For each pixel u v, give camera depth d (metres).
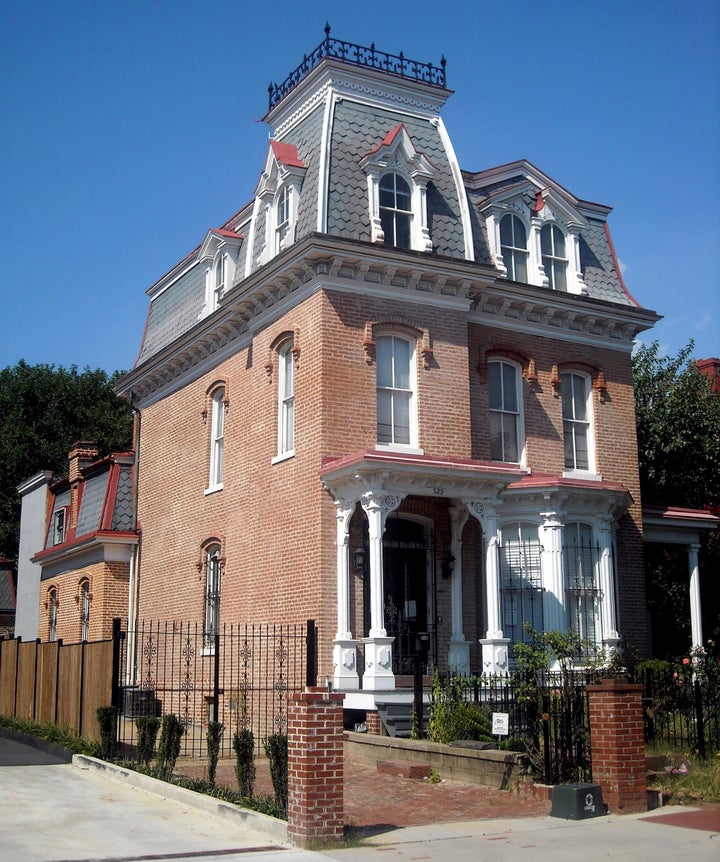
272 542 20.88
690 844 10.26
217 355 24.62
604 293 24.83
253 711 19.88
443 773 14.64
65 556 30.36
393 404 20.61
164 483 26.78
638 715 12.39
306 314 20.55
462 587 20.69
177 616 24.94
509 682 15.05
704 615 29.55
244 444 22.70
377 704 17.38
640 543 23.72
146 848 9.98
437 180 22.39
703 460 29.06
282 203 22.22
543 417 23.14
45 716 19.19
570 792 11.78
